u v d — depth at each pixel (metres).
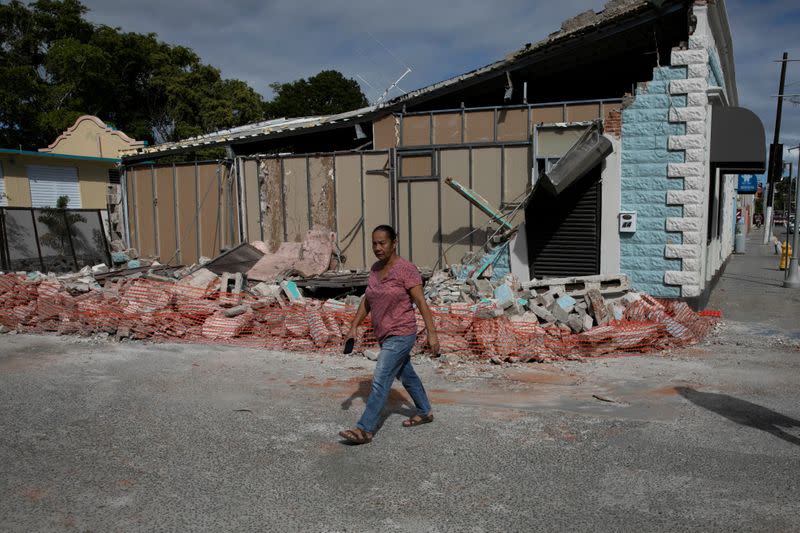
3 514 3.76
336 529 3.59
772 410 5.71
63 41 36.28
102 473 4.37
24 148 34.31
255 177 14.88
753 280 16.56
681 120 10.30
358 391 6.47
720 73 13.62
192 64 41.94
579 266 11.14
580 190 11.03
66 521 3.68
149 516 3.74
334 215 13.99
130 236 17.73
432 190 13.05
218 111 39.00
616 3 11.09
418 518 3.71
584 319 8.73
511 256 11.62
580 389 6.54
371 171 13.55
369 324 8.38
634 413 5.67
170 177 16.59
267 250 14.20
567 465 4.46
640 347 8.23
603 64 12.89
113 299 9.86
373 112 13.49
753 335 9.32
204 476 4.31
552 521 3.66
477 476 4.29
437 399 6.18
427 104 13.98
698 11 10.12
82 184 29.00
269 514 3.77
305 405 5.97
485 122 12.59
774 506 3.81
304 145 16.94
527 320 8.51
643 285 10.75
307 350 8.34
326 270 13.23
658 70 10.42
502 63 12.30
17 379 6.93
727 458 4.56
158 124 41.69
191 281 10.54
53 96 35.38
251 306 9.55
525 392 6.44
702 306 11.23
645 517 3.70
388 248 4.84
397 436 5.08
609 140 10.63
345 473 4.36
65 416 5.64
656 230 10.60
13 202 25.81
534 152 12.01
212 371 7.29
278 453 4.73
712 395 6.22
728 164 11.80
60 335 9.39
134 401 6.10
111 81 37.56
